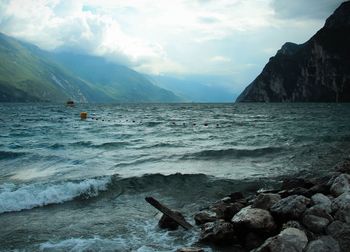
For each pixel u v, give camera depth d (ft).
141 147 99.81
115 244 33.71
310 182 47.75
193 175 59.26
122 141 111.34
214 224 35.86
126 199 49.88
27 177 60.75
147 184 56.08
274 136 120.67
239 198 46.55
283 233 28.73
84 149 95.96
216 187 55.26
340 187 40.14
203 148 95.71
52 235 35.99
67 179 57.88
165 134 138.21
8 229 37.63
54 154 85.92
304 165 71.51
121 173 63.98
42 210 44.45
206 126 180.34
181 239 35.04
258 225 33.19
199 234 36.06
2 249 32.53
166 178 58.03
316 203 35.29
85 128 166.09
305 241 27.94
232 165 73.00
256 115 297.33
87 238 35.19
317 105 568.41
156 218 41.63
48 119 242.58
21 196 46.19
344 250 27.71
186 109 483.51
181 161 77.77
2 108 502.38
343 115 268.82
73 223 39.70
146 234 36.45
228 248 32.94
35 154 85.20
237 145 100.63
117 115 309.63
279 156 82.38
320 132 131.03
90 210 44.70
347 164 56.03
